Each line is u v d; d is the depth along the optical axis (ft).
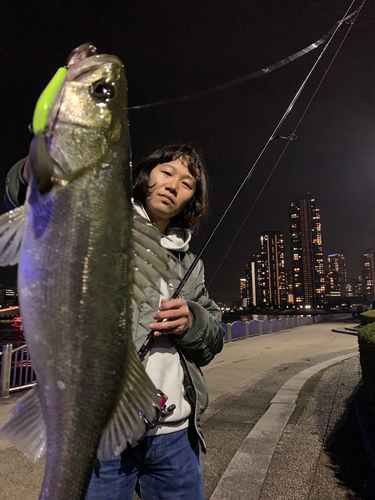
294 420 18.57
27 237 3.34
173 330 4.98
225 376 30.07
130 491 4.99
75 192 3.43
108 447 3.48
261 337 64.23
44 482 3.18
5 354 22.08
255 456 13.94
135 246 3.88
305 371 30.99
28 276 3.30
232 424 18.43
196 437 5.76
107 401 3.44
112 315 3.51
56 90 3.45
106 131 3.62
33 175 3.31
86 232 3.42
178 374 5.52
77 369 3.29
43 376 3.26
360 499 10.96
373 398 17.51
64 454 3.22
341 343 54.49
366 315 52.06
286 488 11.73
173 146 6.17
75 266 3.35
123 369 3.60
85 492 3.27
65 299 3.29
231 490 11.42
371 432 15.40
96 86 3.62
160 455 5.16
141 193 6.06
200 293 6.50
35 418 3.35
